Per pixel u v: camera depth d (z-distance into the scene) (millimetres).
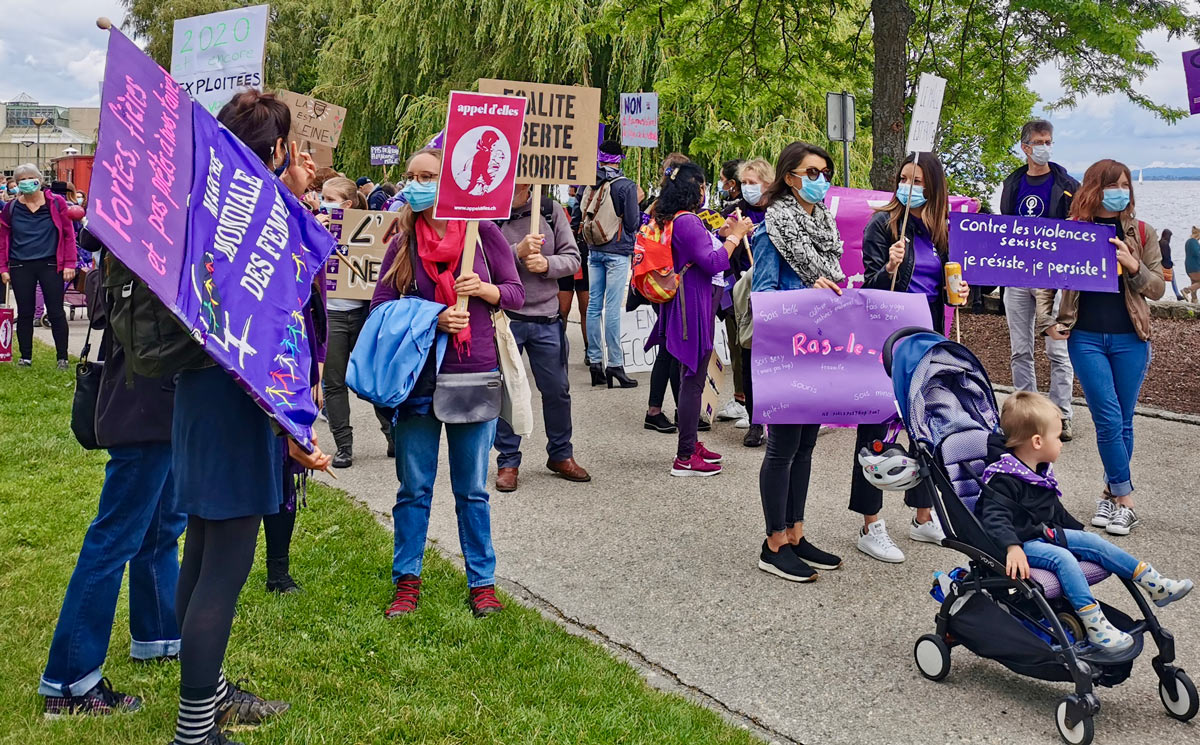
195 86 5164
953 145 16375
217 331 2531
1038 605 3457
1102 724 3408
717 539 5320
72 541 4965
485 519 4297
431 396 4086
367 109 20156
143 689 3424
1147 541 5180
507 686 3562
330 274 6516
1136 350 5352
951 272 5086
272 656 3730
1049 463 3779
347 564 4730
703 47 12375
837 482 6367
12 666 3537
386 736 3191
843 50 12492
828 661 3908
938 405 3924
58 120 63344
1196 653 3934
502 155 4008
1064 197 6871
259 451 2805
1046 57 12234
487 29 18016
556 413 6391
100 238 2125
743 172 7035
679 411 6523
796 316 4668
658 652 3994
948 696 3625
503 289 4234
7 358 10445
